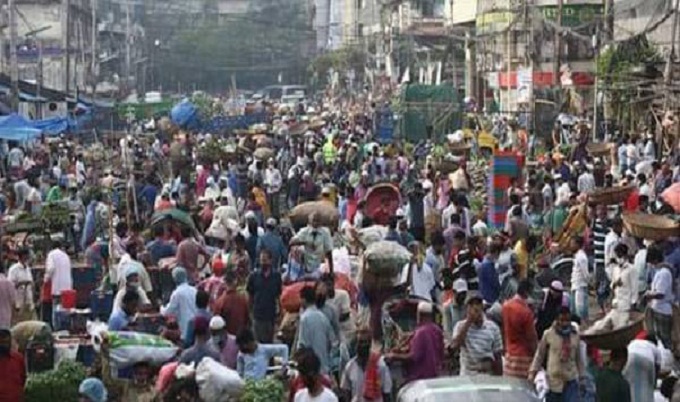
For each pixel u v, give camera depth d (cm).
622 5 5606
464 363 1747
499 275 2266
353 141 5378
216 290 2064
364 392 1628
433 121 6234
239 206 3550
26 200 3497
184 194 3525
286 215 3491
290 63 17250
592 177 3347
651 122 4222
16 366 1600
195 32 16925
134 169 4338
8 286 2084
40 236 2953
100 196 3416
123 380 1612
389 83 10444
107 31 13200
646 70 4250
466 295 1945
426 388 1359
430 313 1725
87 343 1828
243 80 17075
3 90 6191
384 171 4206
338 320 1859
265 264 2105
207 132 7512
